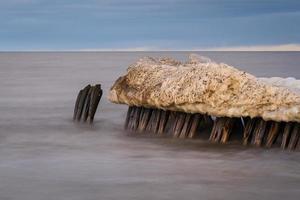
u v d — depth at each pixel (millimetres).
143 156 30750
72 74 112500
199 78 29953
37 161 30359
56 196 24406
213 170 27688
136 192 24859
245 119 31453
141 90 33531
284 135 29312
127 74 35594
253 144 30312
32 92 68750
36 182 26375
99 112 47594
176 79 31281
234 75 29234
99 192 24922
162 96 31500
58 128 40438
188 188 25250
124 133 36594
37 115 47312
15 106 54188
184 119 32906
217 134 31469
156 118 34781
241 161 28797
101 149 33031
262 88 28750
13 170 28406
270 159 28797
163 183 26016
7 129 40656
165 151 31375
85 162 29984
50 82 87125
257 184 25625
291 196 24172
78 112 42344
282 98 28281
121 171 28062
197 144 31875
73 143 35031
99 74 111875
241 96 28906
